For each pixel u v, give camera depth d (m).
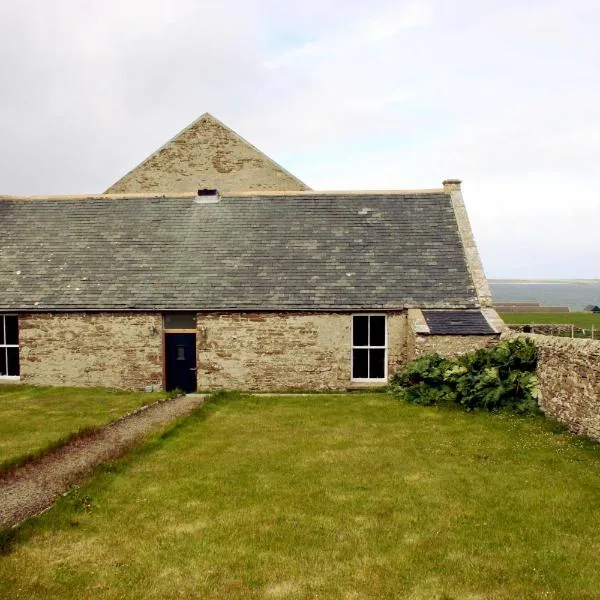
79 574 6.89
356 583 6.66
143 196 23.72
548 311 52.94
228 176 28.39
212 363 18.91
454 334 17.03
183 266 20.38
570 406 12.49
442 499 8.95
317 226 21.64
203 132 28.50
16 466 10.53
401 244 20.72
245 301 18.88
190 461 10.92
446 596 6.37
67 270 20.56
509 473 10.02
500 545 7.47
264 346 18.73
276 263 20.22
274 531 7.95
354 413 14.88
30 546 7.54
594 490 9.18
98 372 19.22
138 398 17.22
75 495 9.08
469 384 15.15
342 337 18.59
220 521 8.29
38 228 22.55
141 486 9.64
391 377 18.59
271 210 22.55
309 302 18.72
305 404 16.25
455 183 22.86
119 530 8.01
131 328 19.06
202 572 6.94
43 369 19.44
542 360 14.07
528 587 6.50
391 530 7.94
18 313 19.41
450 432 12.73
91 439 12.53
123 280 19.98
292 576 6.82
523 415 13.92
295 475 10.12
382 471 10.28
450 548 7.41
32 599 6.38
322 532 7.91
